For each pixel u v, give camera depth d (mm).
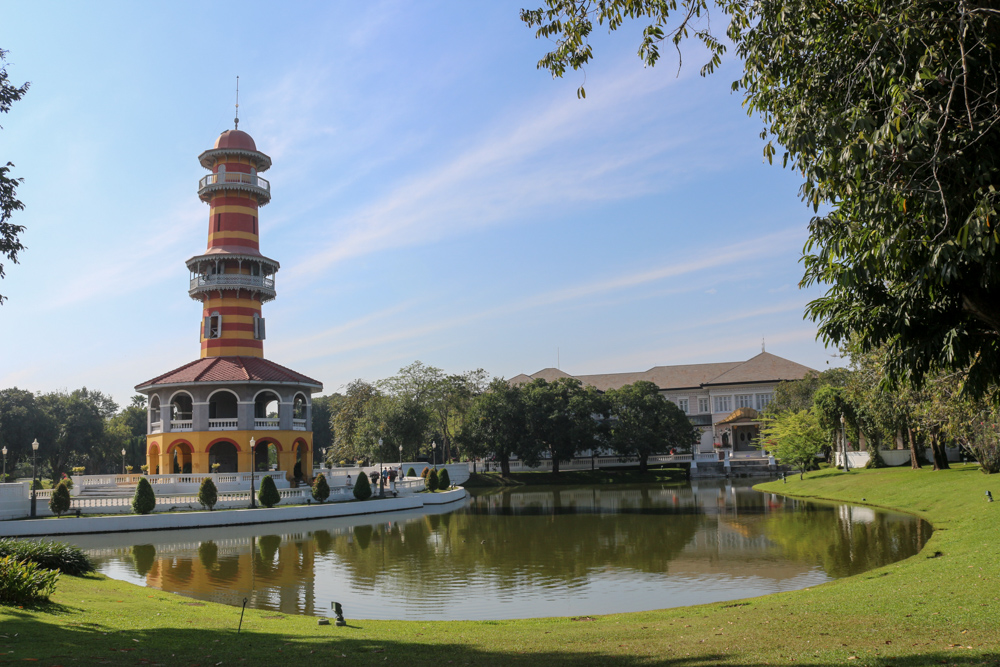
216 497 43000
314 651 11836
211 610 17188
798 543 27641
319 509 43438
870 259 11258
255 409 60281
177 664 10312
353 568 24859
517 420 78812
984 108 10391
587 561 25453
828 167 11500
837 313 13562
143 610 16000
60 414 90125
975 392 13992
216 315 61375
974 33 9852
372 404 79938
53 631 12242
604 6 13492
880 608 13867
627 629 14148
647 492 60750
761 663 9922
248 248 62219
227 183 61281
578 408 78688
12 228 17203
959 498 34000
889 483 44875
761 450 88375
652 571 23062
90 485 52344
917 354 13133
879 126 11492
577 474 81000
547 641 12984
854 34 11375
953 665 9117
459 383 87188
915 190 10156
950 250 9828
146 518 38156
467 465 79125
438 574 23484
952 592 14906
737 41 13320
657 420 80438
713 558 25125
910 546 25453
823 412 58031
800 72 12539
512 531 34938
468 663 10914
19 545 20750
